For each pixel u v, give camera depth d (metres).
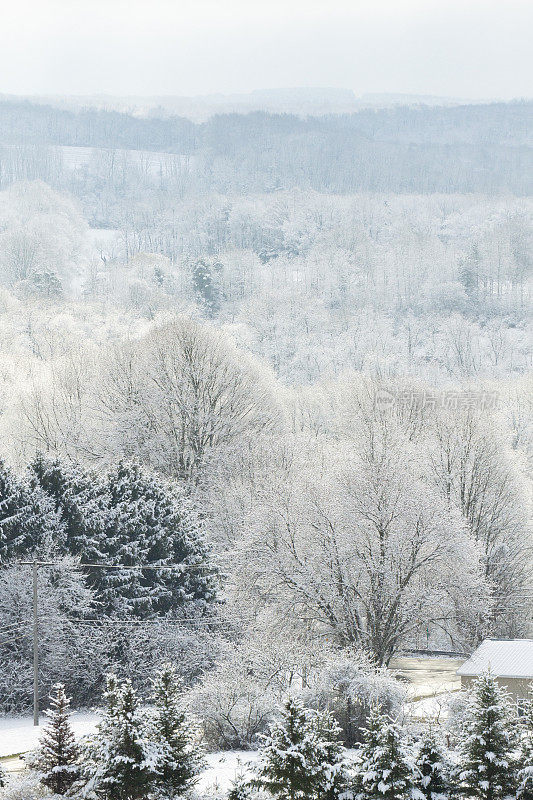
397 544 55.06
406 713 41.59
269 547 57.78
